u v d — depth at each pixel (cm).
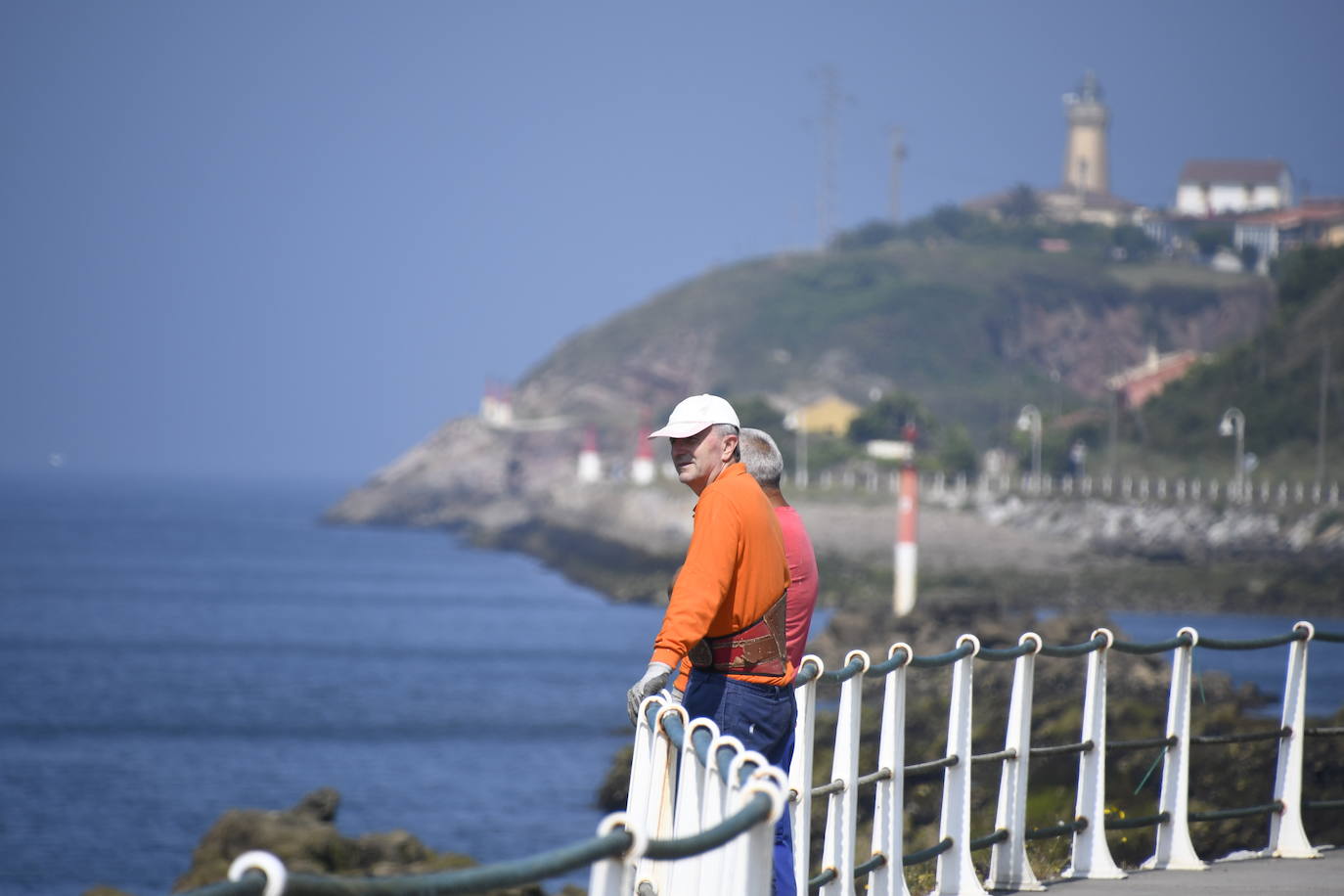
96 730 16438
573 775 13675
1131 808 4834
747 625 2258
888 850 2800
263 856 1076
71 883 9906
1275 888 3247
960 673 3027
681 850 1413
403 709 17988
